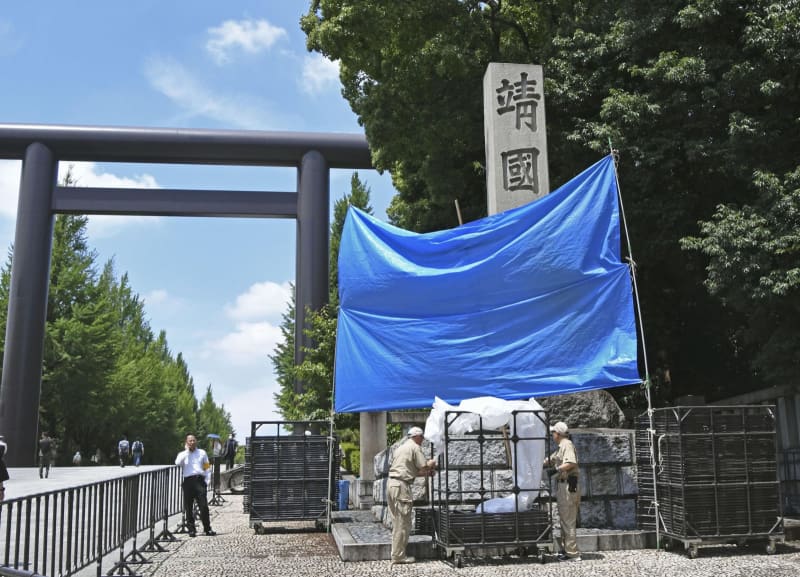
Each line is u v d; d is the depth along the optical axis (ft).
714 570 28.17
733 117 49.96
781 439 50.85
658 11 56.70
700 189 61.62
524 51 71.61
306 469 46.29
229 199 121.29
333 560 33.09
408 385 39.50
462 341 39.32
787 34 47.60
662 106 56.39
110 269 235.61
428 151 71.46
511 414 32.78
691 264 61.00
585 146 60.23
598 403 41.88
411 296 40.68
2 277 161.07
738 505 31.94
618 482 36.91
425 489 39.11
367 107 73.41
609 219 39.68
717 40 54.90
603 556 31.83
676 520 32.24
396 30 69.26
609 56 62.54
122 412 177.68
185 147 118.42
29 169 116.16
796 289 45.47
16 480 86.79
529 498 32.78
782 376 47.19
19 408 113.70
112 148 117.70
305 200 119.96
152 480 39.70
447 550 30.68
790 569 28.04
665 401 71.51
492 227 40.52
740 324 66.54
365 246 42.32
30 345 114.62
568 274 38.99
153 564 33.27
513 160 50.19
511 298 39.34
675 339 72.33
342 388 41.29
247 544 39.96
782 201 45.42
